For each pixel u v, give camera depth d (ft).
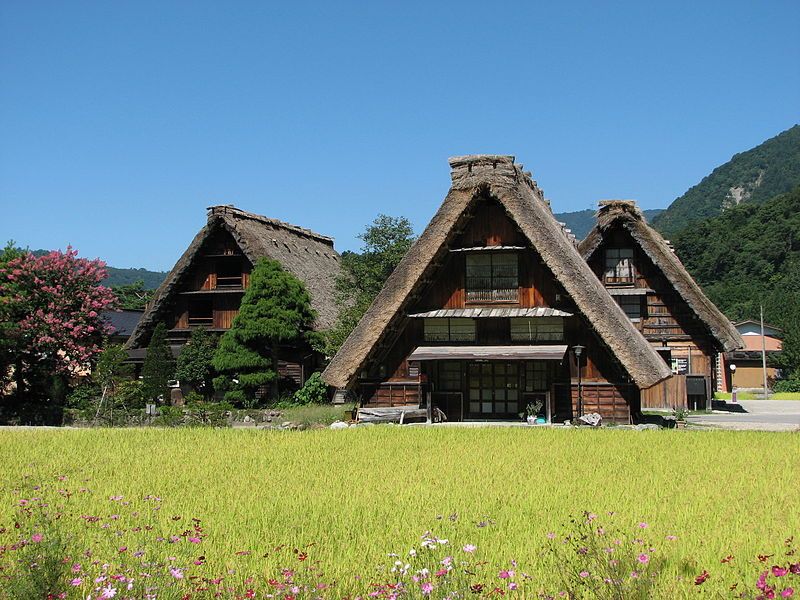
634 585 21.57
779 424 80.64
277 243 127.24
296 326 107.04
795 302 200.64
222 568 25.36
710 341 105.70
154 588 21.93
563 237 88.07
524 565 25.53
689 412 101.50
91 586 22.95
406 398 84.84
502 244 83.61
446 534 29.76
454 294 84.79
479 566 25.16
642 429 68.03
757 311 218.79
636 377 73.97
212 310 124.36
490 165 83.10
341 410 95.35
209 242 120.78
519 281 83.71
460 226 83.61
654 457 49.85
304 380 114.42
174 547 27.84
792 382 163.73
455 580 21.97
